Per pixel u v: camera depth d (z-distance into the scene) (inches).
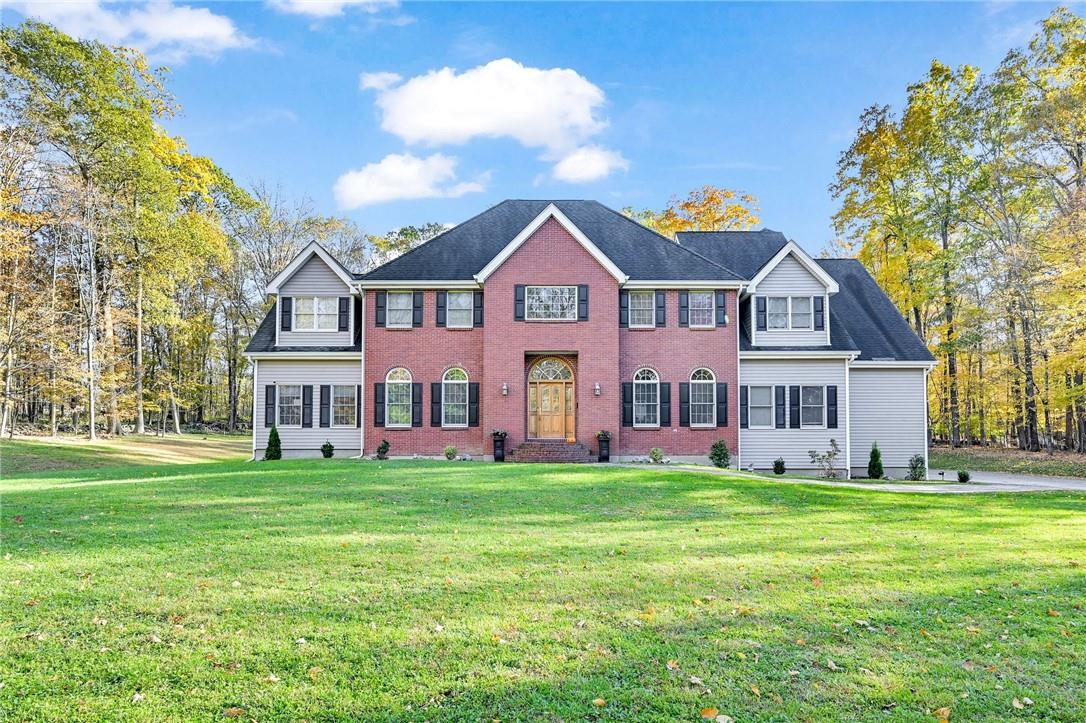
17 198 1213.7
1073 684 202.2
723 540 399.5
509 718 175.2
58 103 1322.6
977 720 178.9
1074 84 1160.8
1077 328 1067.9
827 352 1007.6
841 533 430.3
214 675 197.0
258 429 1038.4
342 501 506.6
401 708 179.6
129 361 1736.0
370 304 1032.8
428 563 326.3
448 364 1026.1
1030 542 409.1
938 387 1582.2
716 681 198.4
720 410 1013.8
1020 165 1253.1
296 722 172.6
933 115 1421.0
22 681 190.9
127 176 1423.5
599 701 183.8
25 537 367.9
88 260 1428.4
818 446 1013.2
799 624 249.4
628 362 1021.8
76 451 1173.7
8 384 1266.0
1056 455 1232.2
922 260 1524.4
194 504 486.9
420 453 1018.1
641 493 582.2
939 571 331.6
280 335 1052.5
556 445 973.2
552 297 1007.6
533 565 327.0
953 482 877.2
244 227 1900.8
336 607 257.1
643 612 258.8
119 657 208.2
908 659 218.5
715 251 1176.2
